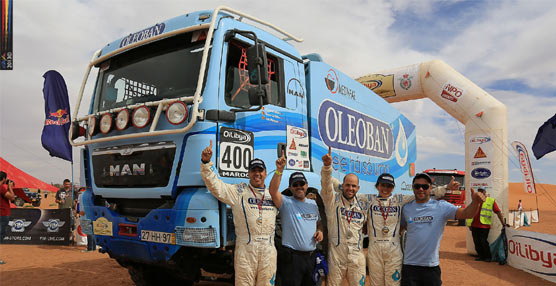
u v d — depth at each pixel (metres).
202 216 4.00
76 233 12.18
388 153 8.51
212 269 5.14
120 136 4.64
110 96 5.38
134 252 4.59
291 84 5.37
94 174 5.23
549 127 11.05
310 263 4.50
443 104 11.13
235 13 4.80
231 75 4.53
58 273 8.10
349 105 6.88
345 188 4.59
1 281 7.35
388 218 4.54
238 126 4.40
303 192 4.55
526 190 14.22
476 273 8.54
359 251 4.61
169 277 5.97
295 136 5.25
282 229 4.55
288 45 5.59
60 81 9.48
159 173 4.40
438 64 11.20
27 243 12.18
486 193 10.20
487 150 10.27
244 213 4.07
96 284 7.17
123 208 5.01
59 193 12.89
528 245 8.59
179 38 4.76
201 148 4.09
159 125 4.43
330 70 6.35
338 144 6.30
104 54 5.58
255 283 4.20
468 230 11.05
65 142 9.43
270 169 4.75
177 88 4.54
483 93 10.54
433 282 4.30
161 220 4.25
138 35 5.12
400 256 4.50
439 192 4.50
